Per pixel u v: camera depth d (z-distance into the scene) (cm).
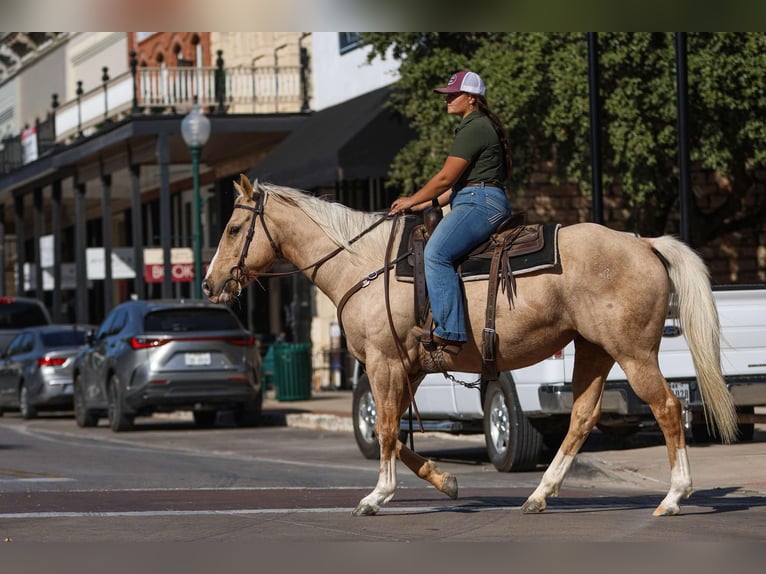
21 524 998
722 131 2100
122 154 3594
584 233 945
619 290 934
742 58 2009
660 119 2081
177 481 1384
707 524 930
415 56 2306
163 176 3244
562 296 938
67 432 2283
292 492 1229
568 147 2194
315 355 3095
